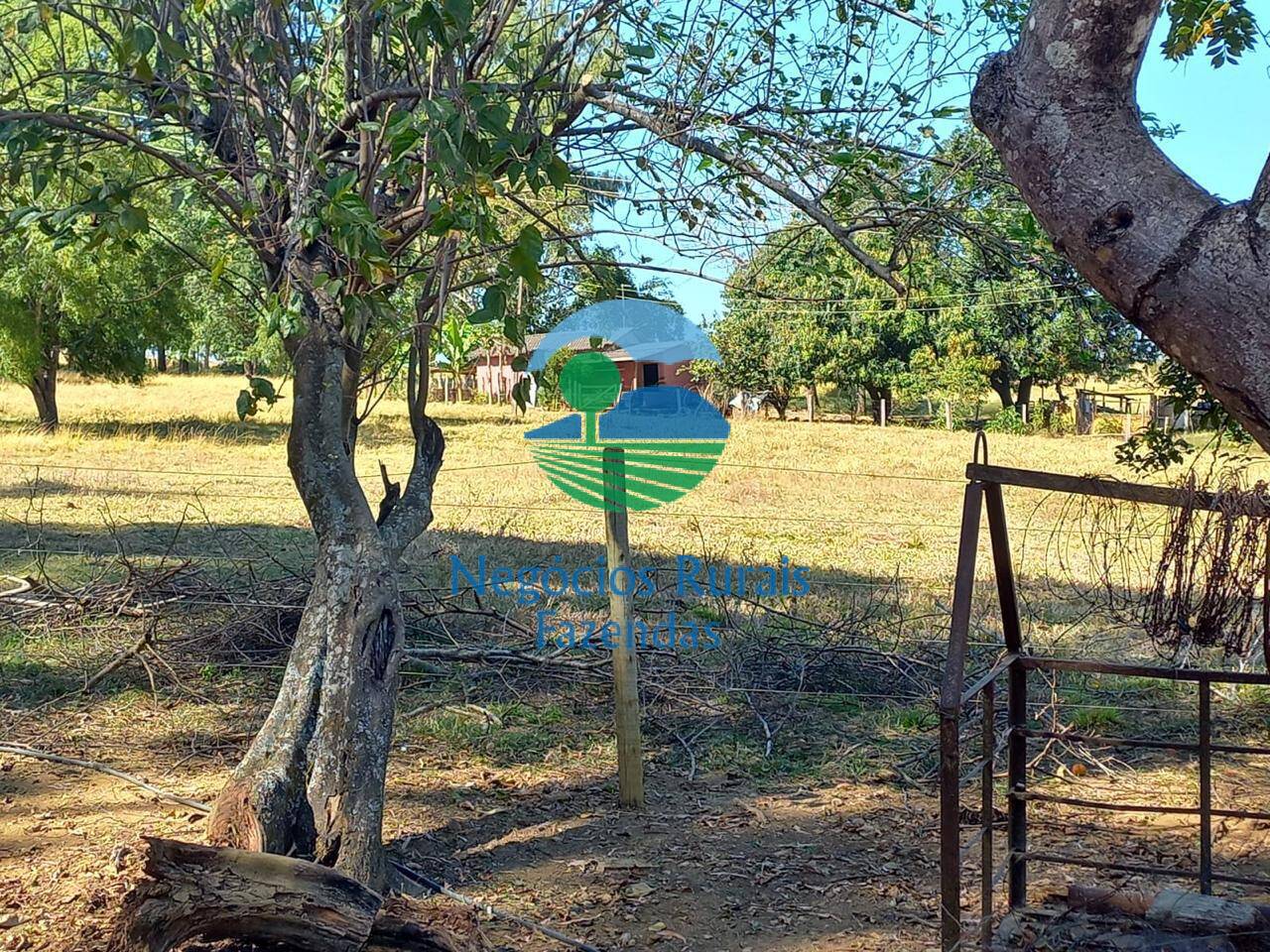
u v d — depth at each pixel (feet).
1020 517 45.29
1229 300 7.79
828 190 14.60
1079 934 12.05
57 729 20.13
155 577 25.39
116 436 73.05
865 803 17.95
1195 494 10.44
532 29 15.40
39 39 15.67
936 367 93.91
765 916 13.99
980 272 16.14
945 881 10.15
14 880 13.76
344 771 13.43
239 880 11.21
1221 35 13.71
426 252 14.71
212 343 84.02
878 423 107.04
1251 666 23.21
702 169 15.05
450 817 16.98
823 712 22.30
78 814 16.35
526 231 11.94
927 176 15.14
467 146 11.48
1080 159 8.32
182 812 16.51
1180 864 15.61
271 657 23.80
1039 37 8.48
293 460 14.61
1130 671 12.02
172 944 10.84
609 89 14.46
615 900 14.35
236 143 14.10
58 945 11.89
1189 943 11.57
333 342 14.65
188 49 13.97
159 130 14.87
